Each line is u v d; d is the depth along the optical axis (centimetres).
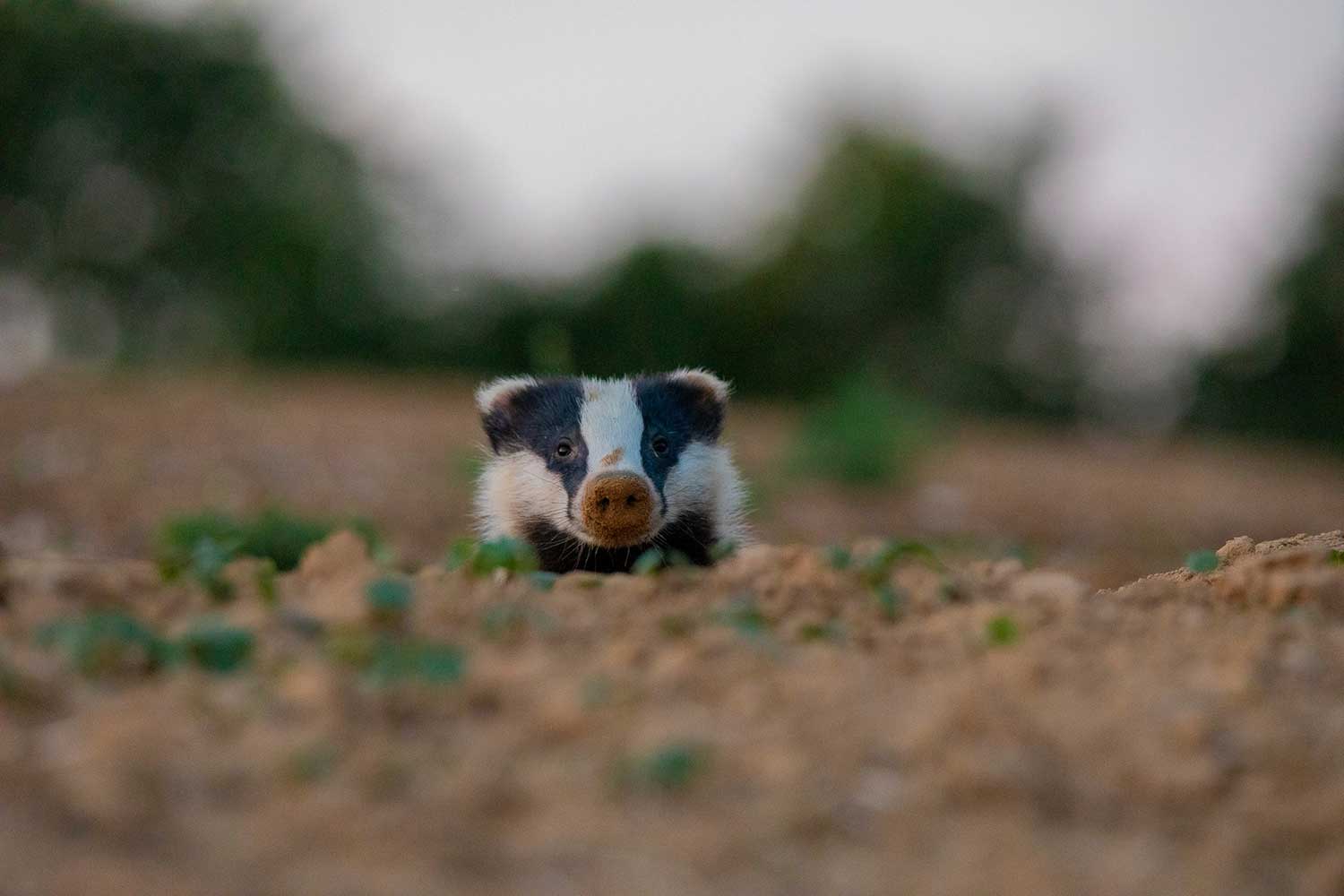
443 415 2028
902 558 576
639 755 365
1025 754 374
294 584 529
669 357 3058
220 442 1633
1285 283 3077
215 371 2825
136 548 1175
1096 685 422
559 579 547
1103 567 1220
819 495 1583
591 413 824
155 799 331
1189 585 584
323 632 445
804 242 3186
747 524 891
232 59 3030
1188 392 3150
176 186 3011
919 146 3234
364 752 360
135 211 3000
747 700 403
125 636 407
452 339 3073
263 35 3077
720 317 3120
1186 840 347
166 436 1644
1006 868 330
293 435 1717
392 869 313
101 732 360
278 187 3075
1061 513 1590
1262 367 3112
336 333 3053
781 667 432
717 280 3145
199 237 3012
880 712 398
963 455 2078
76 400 1872
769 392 3141
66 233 2961
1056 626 482
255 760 353
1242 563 595
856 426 1638
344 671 407
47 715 374
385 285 3094
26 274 2972
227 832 322
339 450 1639
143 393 2000
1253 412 3106
